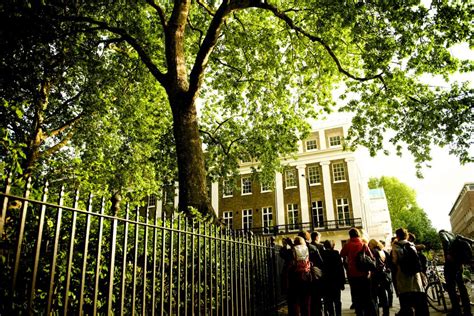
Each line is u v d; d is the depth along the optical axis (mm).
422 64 11469
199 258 4344
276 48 16516
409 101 13406
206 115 19625
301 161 36094
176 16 11500
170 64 10961
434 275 9516
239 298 5602
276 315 7527
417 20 10133
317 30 12633
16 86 10602
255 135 18344
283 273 7031
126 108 15969
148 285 4270
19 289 3014
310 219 33844
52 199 3623
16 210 3174
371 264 6379
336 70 15781
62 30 11133
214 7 15781
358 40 11242
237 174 19344
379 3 9891
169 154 18109
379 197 65438
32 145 13008
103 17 13711
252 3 12008
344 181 33844
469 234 80188
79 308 2465
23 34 9938
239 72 17297
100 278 3811
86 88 14078
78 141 15555
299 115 18109
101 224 2801
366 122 14805
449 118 12109
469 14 9781
